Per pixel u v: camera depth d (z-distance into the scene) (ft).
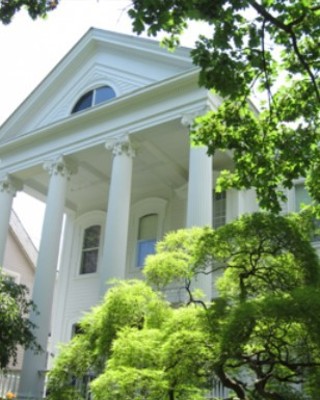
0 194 57.93
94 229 68.33
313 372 19.90
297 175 28.25
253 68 26.13
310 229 26.61
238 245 24.06
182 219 59.67
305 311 17.12
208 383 21.90
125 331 22.79
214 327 18.97
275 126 28.53
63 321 63.87
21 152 58.03
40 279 49.01
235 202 52.85
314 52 26.58
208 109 44.78
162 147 53.67
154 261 26.81
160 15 20.59
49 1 21.66
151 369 20.07
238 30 23.18
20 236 87.56
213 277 40.57
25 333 42.96
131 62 53.36
